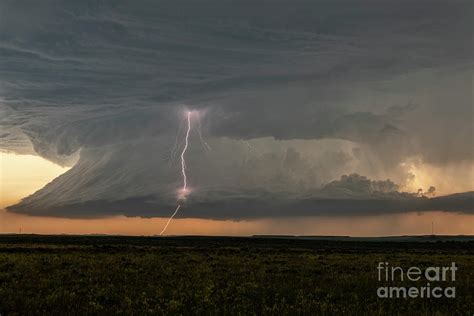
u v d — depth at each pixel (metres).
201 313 19.78
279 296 23.98
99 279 29.78
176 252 61.12
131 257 48.94
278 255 57.97
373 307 21.64
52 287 26.28
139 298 22.89
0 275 30.45
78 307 20.45
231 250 68.81
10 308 19.97
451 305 22.91
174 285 27.52
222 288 26.84
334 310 20.16
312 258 51.69
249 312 19.83
